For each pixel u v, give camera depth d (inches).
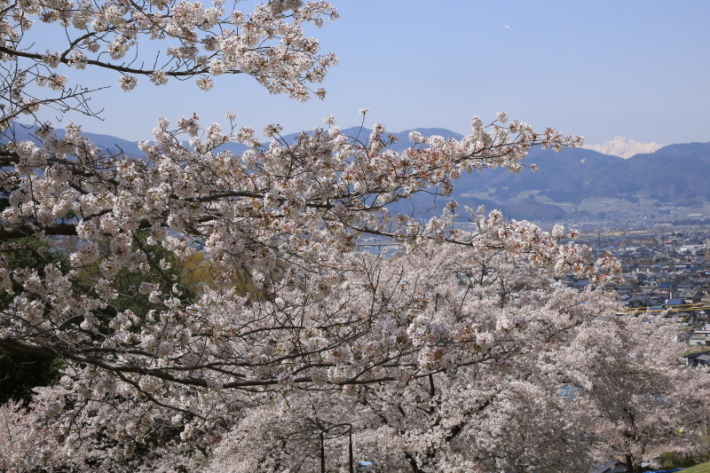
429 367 212.2
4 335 226.1
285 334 289.9
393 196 286.8
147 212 209.6
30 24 275.6
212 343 263.0
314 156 259.8
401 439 437.7
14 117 227.1
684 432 864.9
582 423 544.1
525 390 460.8
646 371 706.2
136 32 258.2
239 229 225.8
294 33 260.8
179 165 235.9
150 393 251.9
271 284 264.7
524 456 486.6
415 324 226.4
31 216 232.4
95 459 469.4
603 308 689.0
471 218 363.9
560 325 605.0
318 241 277.7
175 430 539.2
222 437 471.8
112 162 217.2
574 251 267.7
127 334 262.4
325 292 269.0
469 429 464.1
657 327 941.8
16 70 228.5
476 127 300.0
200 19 253.0
